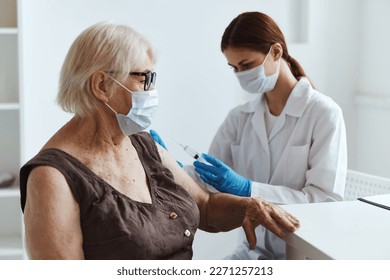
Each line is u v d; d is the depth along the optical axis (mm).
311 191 2238
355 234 1568
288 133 2357
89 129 1580
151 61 1619
